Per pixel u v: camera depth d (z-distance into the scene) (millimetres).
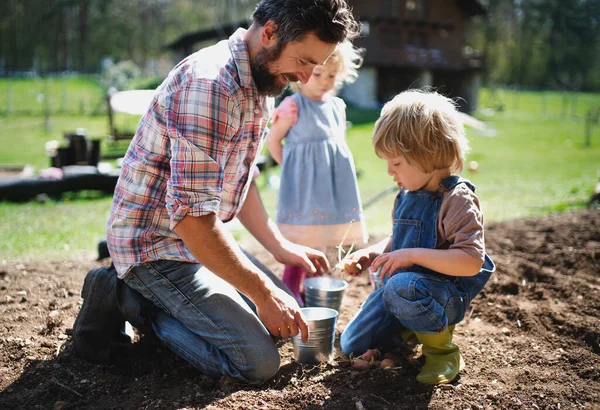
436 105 2357
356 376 2430
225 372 2400
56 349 2691
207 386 2408
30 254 4852
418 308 2320
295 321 2334
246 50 2320
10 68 47094
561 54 58375
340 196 3629
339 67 3611
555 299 3363
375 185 10086
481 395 2277
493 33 54938
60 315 3012
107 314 2551
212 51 2352
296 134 3641
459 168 2473
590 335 2814
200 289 2430
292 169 3648
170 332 2520
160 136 2326
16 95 30062
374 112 24469
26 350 2660
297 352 2561
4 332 2818
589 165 12789
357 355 2676
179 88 2256
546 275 3709
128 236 2422
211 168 2199
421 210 2451
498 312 3178
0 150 15117
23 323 2938
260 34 2273
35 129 20375
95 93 31656
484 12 30188
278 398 2234
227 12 54812
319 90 3656
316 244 3576
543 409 2176
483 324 3092
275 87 2404
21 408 2207
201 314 2414
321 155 3590
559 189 8984
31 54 47875
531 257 4188
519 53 56250
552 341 2834
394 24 28703
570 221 5422
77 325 2561
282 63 2275
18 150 15234
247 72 2326
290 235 3605
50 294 3346
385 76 30062
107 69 34156
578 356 2619
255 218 2965
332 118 3711
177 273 2455
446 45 30484
